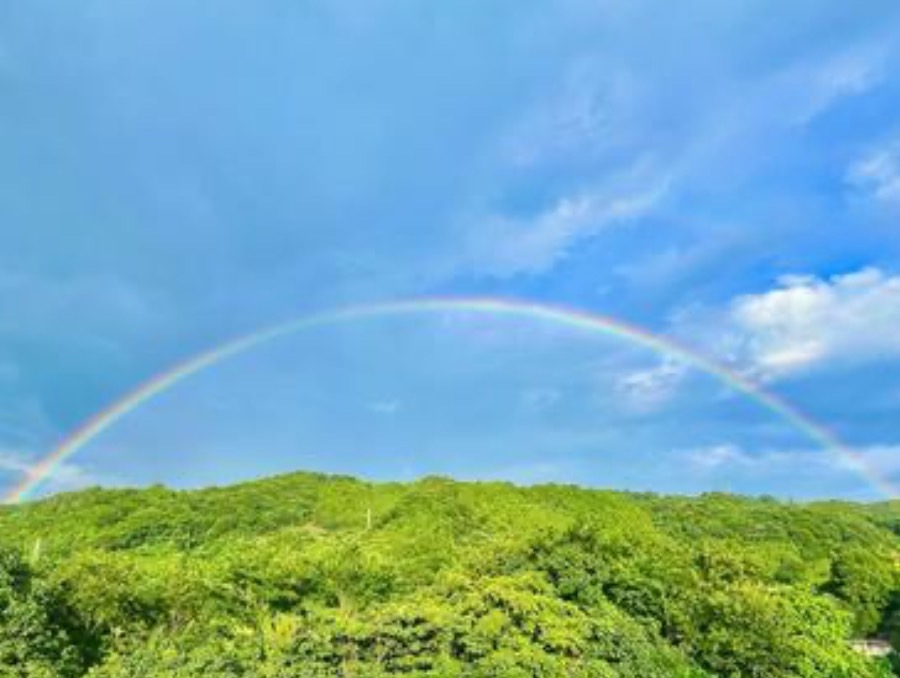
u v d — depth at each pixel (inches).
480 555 1723.7
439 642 1306.6
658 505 4921.3
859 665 1829.5
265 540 3538.4
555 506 3973.9
